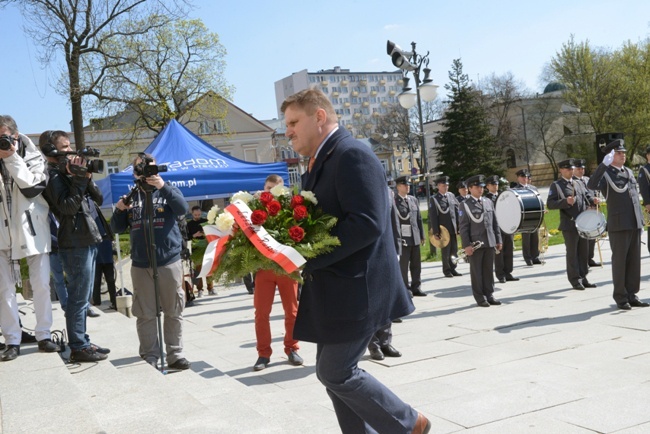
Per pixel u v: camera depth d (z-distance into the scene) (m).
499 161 47.34
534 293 10.24
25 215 5.24
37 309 5.41
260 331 6.52
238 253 3.04
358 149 2.98
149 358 5.90
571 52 55.38
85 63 29.67
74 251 5.45
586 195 10.55
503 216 11.96
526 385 5.16
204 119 38.22
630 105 54.22
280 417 4.32
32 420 3.72
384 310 3.04
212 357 7.20
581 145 59.09
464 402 4.85
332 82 138.88
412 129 68.44
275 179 8.09
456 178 46.38
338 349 3.01
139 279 5.98
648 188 8.43
